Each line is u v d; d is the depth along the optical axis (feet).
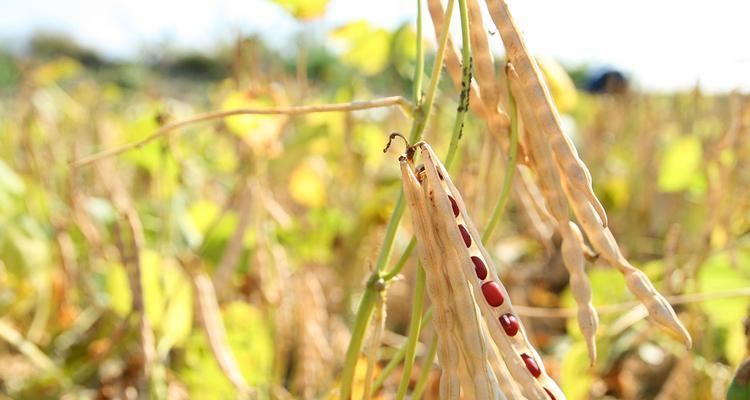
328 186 3.77
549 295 3.54
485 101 1.58
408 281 3.35
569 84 2.41
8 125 4.46
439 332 1.43
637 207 4.06
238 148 3.30
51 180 3.41
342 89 3.56
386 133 3.77
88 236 2.96
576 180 1.49
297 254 3.10
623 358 3.10
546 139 1.53
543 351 3.16
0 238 2.84
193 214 3.15
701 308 2.44
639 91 5.05
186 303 2.20
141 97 6.53
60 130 4.93
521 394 1.47
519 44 1.52
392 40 3.02
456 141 1.54
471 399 1.42
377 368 2.13
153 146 2.83
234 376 2.02
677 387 2.39
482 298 1.40
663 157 4.03
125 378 2.32
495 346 1.49
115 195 3.13
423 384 1.59
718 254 2.49
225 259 2.35
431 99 1.61
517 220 4.58
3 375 2.94
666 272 2.37
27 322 3.21
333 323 3.01
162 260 2.27
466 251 1.40
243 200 2.39
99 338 2.82
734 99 2.50
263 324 2.47
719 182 2.45
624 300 2.80
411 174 1.42
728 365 2.74
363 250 3.33
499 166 2.39
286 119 2.35
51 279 2.95
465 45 1.53
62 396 2.68
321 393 2.40
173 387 2.26
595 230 1.52
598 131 4.78
